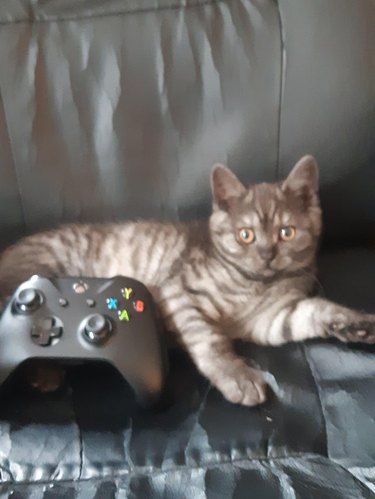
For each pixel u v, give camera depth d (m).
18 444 0.81
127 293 0.90
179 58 1.06
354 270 1.14
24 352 0.83
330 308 1.01
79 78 1.06
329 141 1.09
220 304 1.13
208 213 1.18
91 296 0.89
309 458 0.79
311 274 1.14
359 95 1.06
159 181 1.12
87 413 0.86
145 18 1.06
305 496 0.73
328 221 1.17
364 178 1.13
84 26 1.06
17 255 1.12
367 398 0.86
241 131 1.09
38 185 1.09
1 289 1.06
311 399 0.87
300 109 1.08
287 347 1.00
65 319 0.86
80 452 0.80
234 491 0.74
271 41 1.06
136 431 0.83
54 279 0.92
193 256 1.17
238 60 1.07
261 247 1.09
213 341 1.03
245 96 1.08
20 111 1.06
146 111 1.08
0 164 1.07
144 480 0.76
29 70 1.05
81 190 1.11
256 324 1.10
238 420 0.85
